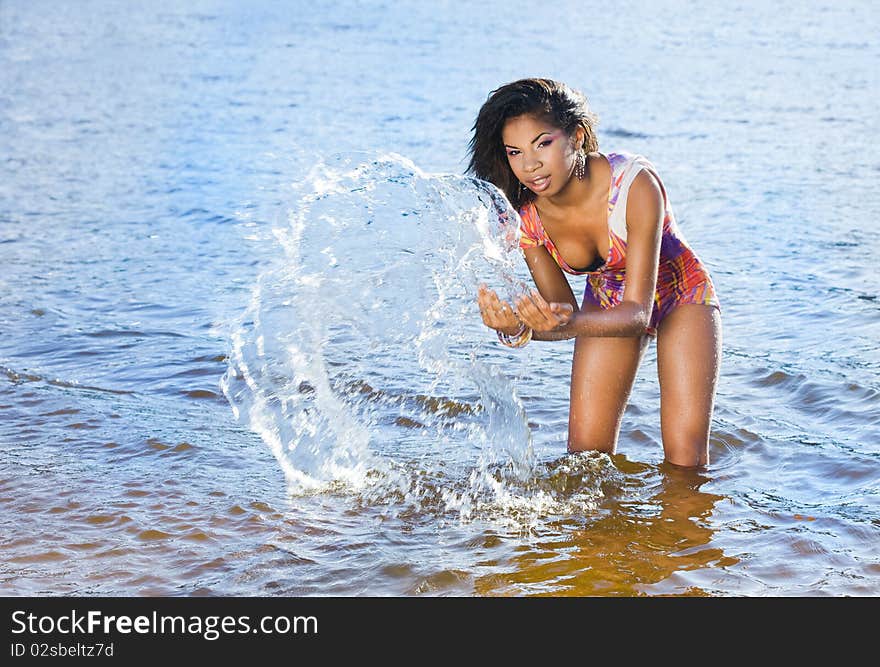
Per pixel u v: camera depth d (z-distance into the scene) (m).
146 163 14.24
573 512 4.73
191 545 4.41
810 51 24.73
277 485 5.05
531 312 4.30
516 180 4.81
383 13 37.59
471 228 4.79
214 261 9.59
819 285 8.41
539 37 29.03
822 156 13.81
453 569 4.17
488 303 4.37
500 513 4.73
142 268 9.40
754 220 10.70
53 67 24.95
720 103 18.17
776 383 6.37
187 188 12.67
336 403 5.62
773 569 4.13
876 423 5.64
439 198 4.91
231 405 5.80
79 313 8.09
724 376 6.51
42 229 10.88
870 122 16.09
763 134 15.43
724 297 8.23
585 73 22.03
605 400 5.27
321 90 20.69
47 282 8.98
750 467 5.20
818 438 5.51
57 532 4.52
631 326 4.54
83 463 5.31
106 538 4.47
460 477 5.12
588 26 31.59
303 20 35.44
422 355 5.61
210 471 5.22
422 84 20.98
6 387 6.47
